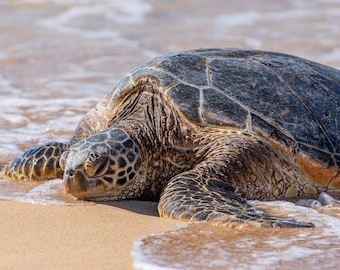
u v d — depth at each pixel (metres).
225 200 11.70
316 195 13.35
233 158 12.69
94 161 12.38
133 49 30.88
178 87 13.41
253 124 13.03
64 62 28.11
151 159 13.15
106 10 39.53
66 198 12.76
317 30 34.53
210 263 9.36
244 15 38.66
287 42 32.09
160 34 34.16
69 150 13.12
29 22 36.19
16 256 9.70
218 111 13.12
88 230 10.94
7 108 21.00
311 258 9.60
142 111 13.72
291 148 12.97
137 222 11.38
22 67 27.03
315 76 14.45
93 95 23.23
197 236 10.49
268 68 14.13
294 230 10.77
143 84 13.97
